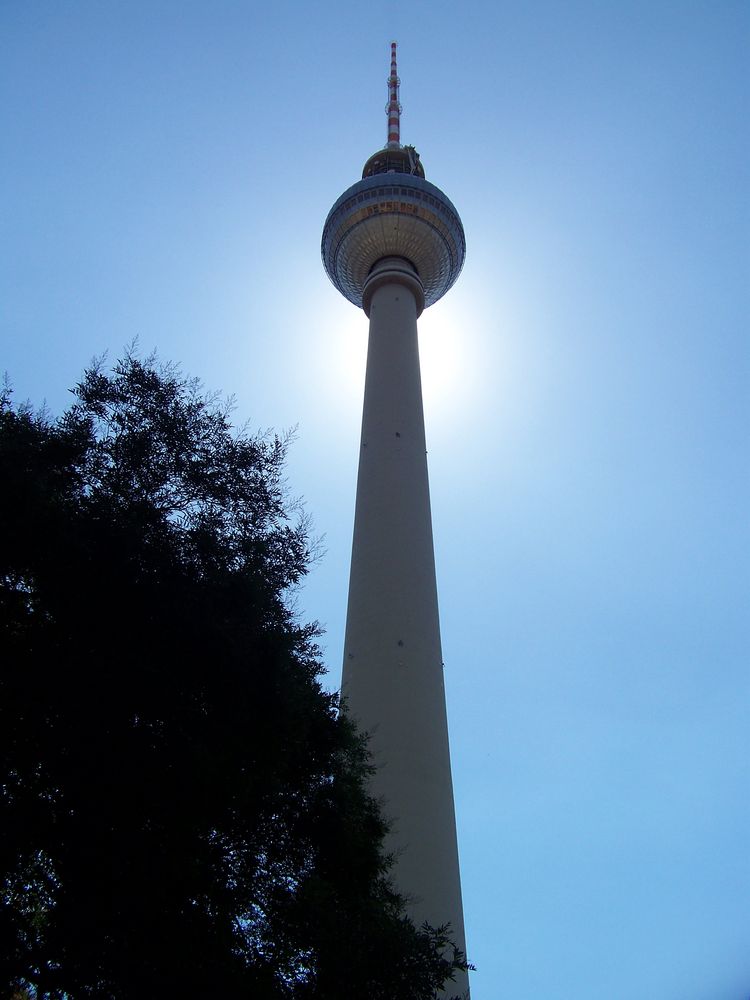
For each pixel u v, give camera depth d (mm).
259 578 18531
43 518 16172
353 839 18391
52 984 13867
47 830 14664
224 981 14203
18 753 14906
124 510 17891
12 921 14164
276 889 16438
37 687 15062
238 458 20734
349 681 35031
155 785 15336
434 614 38062
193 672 16688
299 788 18391
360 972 15453
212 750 15945
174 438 20234
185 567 17750
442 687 35969
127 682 15750
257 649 17547
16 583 16359
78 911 14273
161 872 14703
